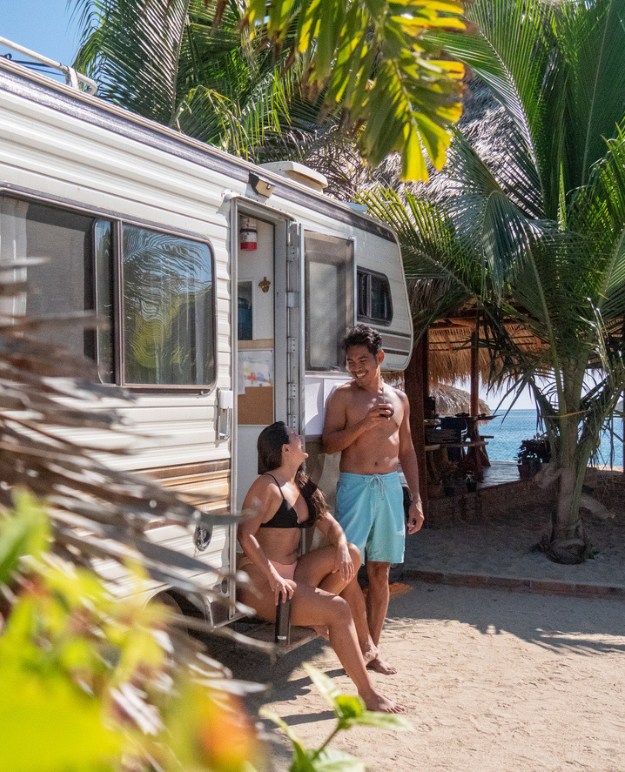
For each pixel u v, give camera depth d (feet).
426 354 32.89
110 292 11.11
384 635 17.47
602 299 22.15
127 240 11.49
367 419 14.60
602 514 24.38
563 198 21.99
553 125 24.36
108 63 27.76
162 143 12.46
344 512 15.11
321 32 7.70
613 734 12.10
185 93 29.73
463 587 22.21
